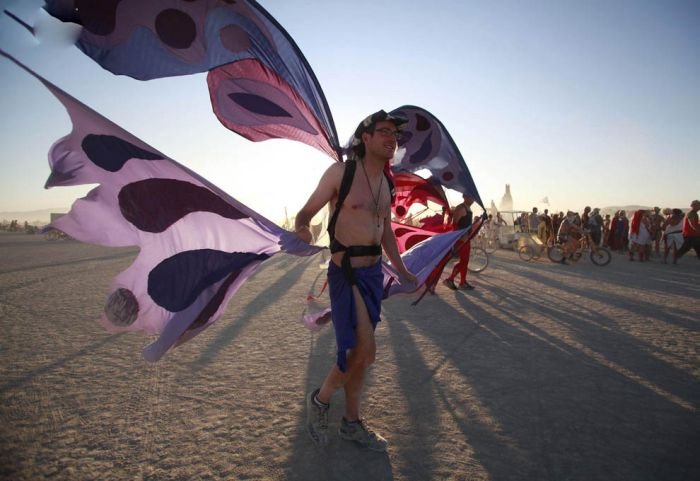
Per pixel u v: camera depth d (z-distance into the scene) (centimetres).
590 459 217
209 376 330
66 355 379
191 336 233
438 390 304
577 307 583
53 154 177
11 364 355
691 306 586
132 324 210
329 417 266
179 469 207
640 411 271
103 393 297
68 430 244
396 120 217
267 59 260
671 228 1198
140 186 199
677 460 216
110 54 211
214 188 186
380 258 233
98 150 184
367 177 223
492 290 725
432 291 668
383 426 253
